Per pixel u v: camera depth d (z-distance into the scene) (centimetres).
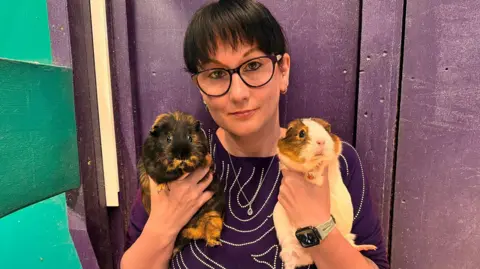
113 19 151
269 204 118
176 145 115
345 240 107
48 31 141
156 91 160
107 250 163
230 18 101
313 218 104
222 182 125
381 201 149
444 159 140
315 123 115
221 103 108
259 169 123
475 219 141
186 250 121
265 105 109
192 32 109
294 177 110
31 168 123
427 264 150
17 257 150
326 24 146
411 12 135
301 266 115
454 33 132
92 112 152
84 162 149
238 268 114
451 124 137
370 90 143
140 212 130
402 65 139
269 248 113
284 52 116
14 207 117
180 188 114
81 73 146
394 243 152
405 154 144
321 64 149
